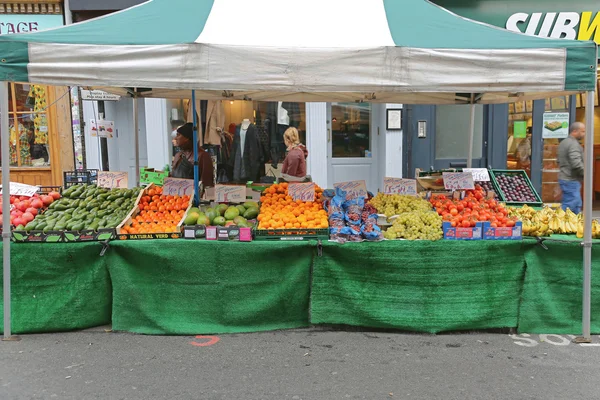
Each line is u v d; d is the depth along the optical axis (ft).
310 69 12.34
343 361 12.59
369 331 14.44
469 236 13.84
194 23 13.52
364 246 13.74
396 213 15.70
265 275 14.07
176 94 20.58
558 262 14.02
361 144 31.14
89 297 14.15
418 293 13.89
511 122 29.76
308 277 14.28
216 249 13.82
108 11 27.94
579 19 27.27
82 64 12.20
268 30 13.01
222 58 12.24
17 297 13.89
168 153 29.43
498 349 13.28
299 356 12.87
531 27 27.53
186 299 14.08
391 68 12.33
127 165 30.94
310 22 13.46
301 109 30.22
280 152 30.40
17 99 29.25
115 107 30.42
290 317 14.48
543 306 14.11
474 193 17.25
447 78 12.36
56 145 29.60
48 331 14.14
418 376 11.82
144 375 11.86
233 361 12.59
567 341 13.76
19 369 12.09
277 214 14.75
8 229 13.35
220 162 28.40
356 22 13.55
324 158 29.96
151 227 14.52
